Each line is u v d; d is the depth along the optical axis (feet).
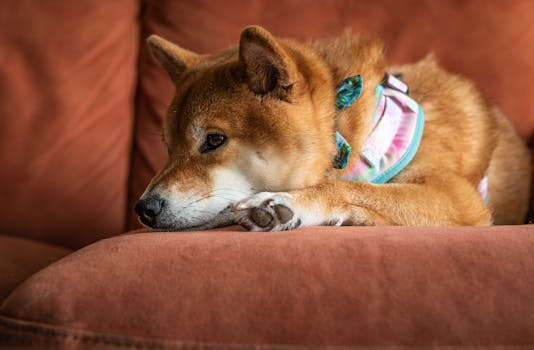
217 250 4.21
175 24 9.09
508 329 3.55
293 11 8.77
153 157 8.93
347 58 6.79
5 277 6.09
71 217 8.75
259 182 6.05
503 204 7.93
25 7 9.14
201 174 6.01
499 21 8.36
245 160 5.99
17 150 8.75
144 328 3.64
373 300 3.74
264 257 4.09
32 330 3.66
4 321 3.77
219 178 6.00
